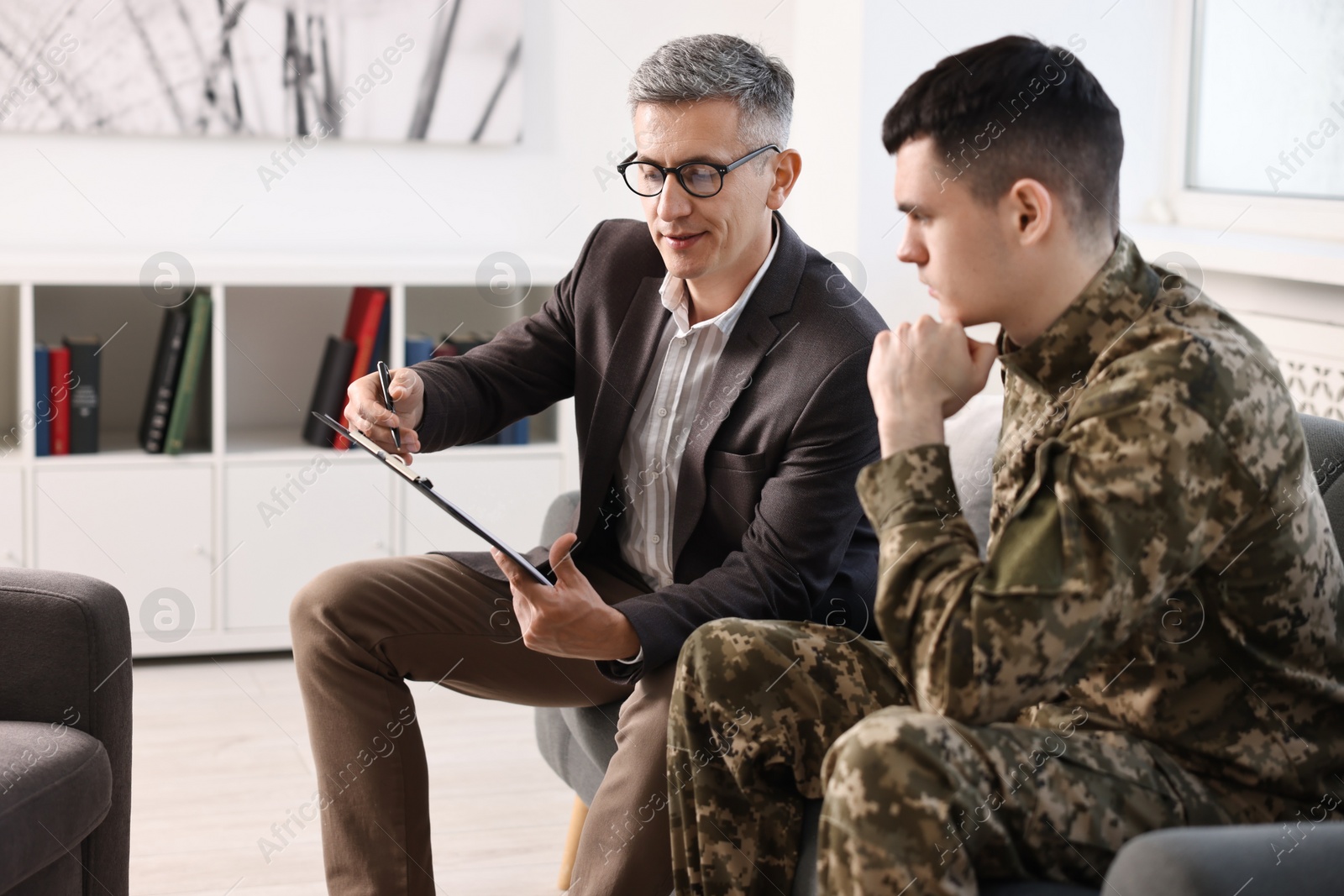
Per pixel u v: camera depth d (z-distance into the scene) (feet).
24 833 4.58
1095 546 3.35
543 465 10.46
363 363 10.12
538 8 10.95
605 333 6.00
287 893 6.47
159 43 10.19
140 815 7.32
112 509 9.69
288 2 10.39
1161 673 3.70
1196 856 2.96
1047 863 3.53
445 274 10.14
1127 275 3.77
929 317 3.94
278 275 9.77
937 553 3.57
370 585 5.40
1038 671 3.36
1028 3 9.39
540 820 7.46
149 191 10.37
